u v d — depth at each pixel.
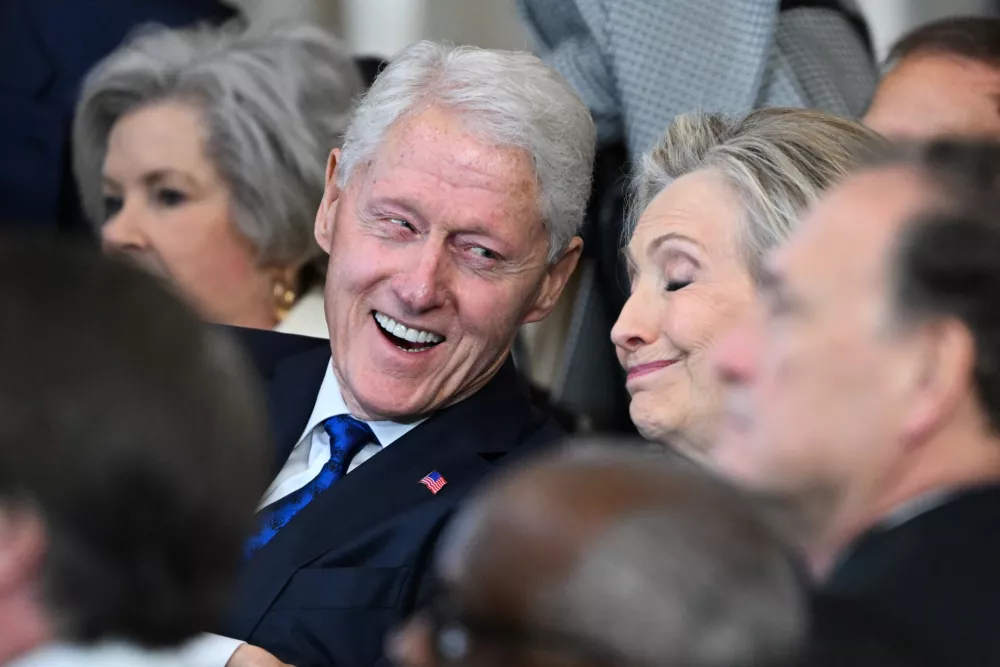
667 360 7.01
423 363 8.30
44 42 11.69
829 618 3.67
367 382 8.34
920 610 3.75
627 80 9.85
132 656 3.73
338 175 8.59
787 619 3.06
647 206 7.33
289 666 7.37
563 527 3.08
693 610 2.98
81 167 10.87
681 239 7.01
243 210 10.17
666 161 7.43
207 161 10.19
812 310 4.11
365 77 11.48
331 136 10.32
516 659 3.08
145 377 3.57
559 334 10.96
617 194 9.91
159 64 10.45
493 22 14.09
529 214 8.17
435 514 8.01
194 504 3.62
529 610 3.05
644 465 3.25
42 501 3.50
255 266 10.34
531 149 8.09
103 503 3.53
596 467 3.22
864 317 4.03
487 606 3.11
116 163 10.44
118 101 10.45
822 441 4.07
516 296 8.33
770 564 3.09
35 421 3.47
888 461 4.07
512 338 8.58
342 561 7.91
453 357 8.34
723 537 3.07
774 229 6.82
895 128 8.80
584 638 3.00
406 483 8.22
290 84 10.30
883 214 4.11
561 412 10.09
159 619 3.68
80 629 3.63
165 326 3.68
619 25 9.88
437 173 8.08
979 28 8.92
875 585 3.83
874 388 4.02
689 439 6.93
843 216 4.17
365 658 7.71
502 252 8.16
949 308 3.97
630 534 3.04
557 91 8.23
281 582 7.83
